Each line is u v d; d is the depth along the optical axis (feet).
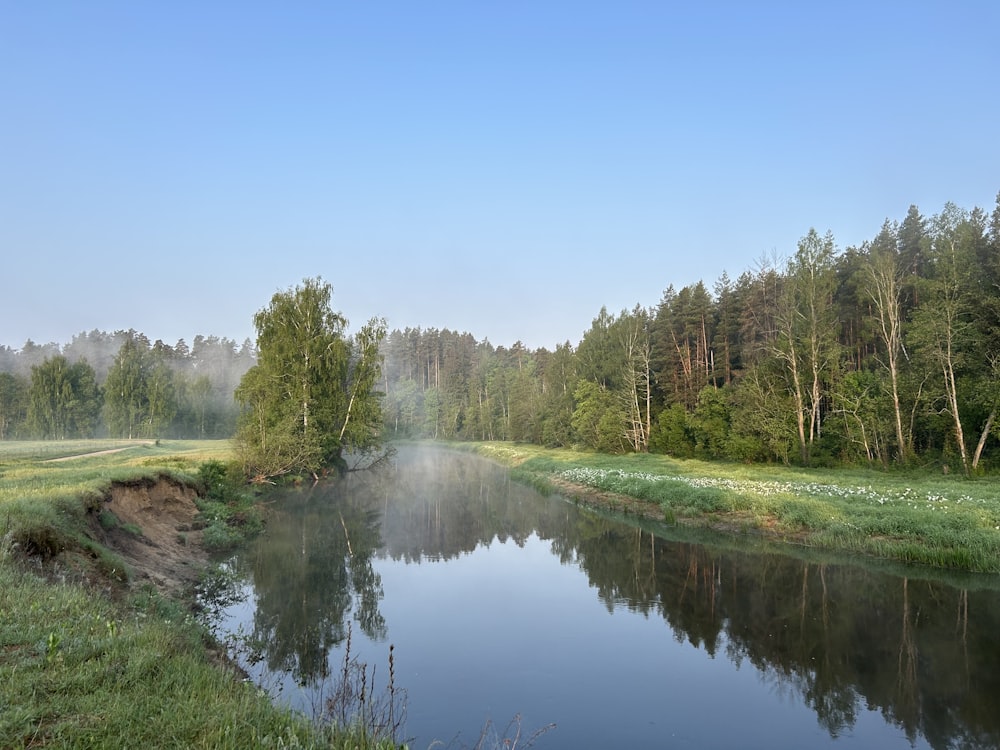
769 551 65.05
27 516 35.78
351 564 63.36
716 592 52.08
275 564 61.82
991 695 32.42
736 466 134.51
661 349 204.13
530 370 365.40
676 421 165.99
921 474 105.50
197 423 311.47
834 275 154.51
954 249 114.52
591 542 74.74
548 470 152.66
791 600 48.96
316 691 31.86
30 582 27.78
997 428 102.83
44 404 276.21
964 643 39.14
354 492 126.52
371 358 159.12
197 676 21.65
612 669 36.94
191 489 81.66
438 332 496.23
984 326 108.68
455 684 34.55
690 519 81.56
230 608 46.50
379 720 28.14
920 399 114.32
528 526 87.30
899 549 58.54
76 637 22.03
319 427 141.69
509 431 300.20
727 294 192.54
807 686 34.27
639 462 152.15
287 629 42.83
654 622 45.39
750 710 31.63
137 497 62.95
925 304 114.83
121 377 286.87
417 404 389.19
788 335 136.87
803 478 104.94
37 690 17.70
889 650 38.60
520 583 56.95
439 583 57.00
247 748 16.81
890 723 30.14
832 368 132.26
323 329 151.23
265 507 98.84
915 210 166.91
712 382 195.21
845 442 127.95
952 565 54.90
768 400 137.59
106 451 159.84
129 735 16.11
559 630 43.73
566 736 28.76
